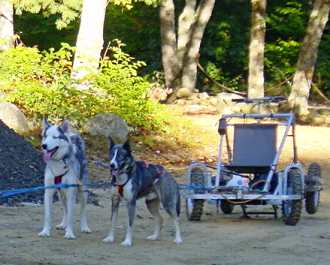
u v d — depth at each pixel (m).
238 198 12.63
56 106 21.12
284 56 37.28
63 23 26.78
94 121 20.66
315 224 13.03
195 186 12.70
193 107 27.17
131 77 24.23
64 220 11.68
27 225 11.87
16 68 22.31
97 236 11.33
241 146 13.55
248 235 11.83
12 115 19.69
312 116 26.70
